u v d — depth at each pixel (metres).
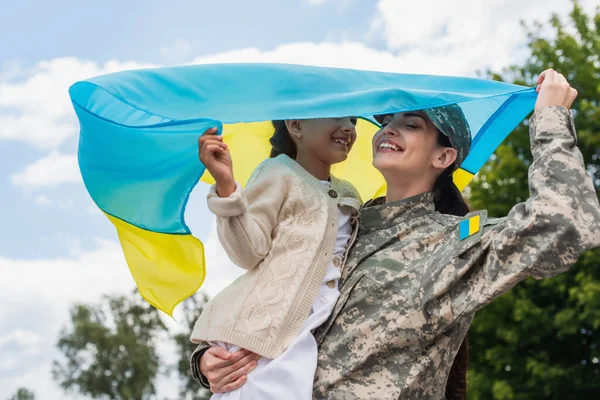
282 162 3.22
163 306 3.07
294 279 2.91
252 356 2.86
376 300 2.86
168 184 2.95
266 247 2.98
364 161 3.78
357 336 2.81
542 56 14.44
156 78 2.79
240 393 2.80
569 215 2.56
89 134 2.85
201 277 3.03
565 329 12.30
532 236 2.62
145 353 34.56
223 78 2.85
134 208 3.03
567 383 12.70
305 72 2.91
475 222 2.80
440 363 2.87
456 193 3.40
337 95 2.83
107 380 33.91
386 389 2.74
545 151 2.72
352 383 2.77
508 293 13.10
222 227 2.89
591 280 11.97
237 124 3.66
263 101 2.80
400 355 2.80
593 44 14.52
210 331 2.92
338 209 3.17
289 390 2.71
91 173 2.98
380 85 3.00
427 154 3.11
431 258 2.86
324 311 2.90
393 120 3.14
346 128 3.29
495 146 3.49
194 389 34.62
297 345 2.80
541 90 2.87
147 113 2.73
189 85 2.81
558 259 2.58
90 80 2.68
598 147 13.78
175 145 2.85
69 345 34.41
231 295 2.98
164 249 3.06
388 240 3.03
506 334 12.85
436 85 3.09
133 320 35.75
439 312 2.76
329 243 3.02
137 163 2.92
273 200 3.05
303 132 3.32
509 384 13.01
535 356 13.09
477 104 3.44
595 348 13.01
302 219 3.06
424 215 3.10
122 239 3.12
